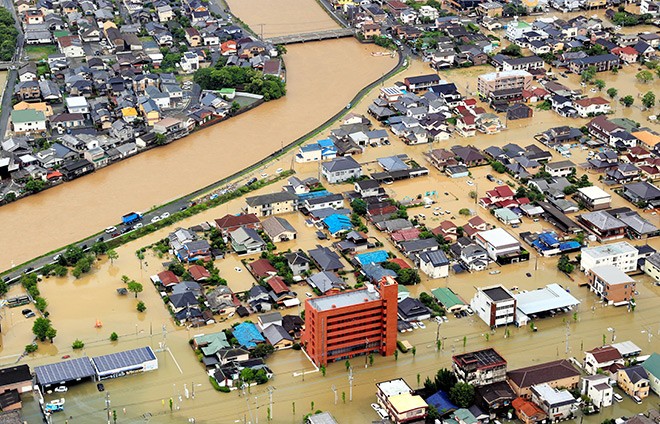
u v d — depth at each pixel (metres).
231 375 147.50
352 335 151.75
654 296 172.25
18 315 165.25
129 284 170.38
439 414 138.50
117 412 140.12
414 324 162.38
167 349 155.88
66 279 177.12
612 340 158.38
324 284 171.12
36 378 145.25
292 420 138.88
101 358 150.25
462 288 174.75
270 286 172.25
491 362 143.62
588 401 141.00
